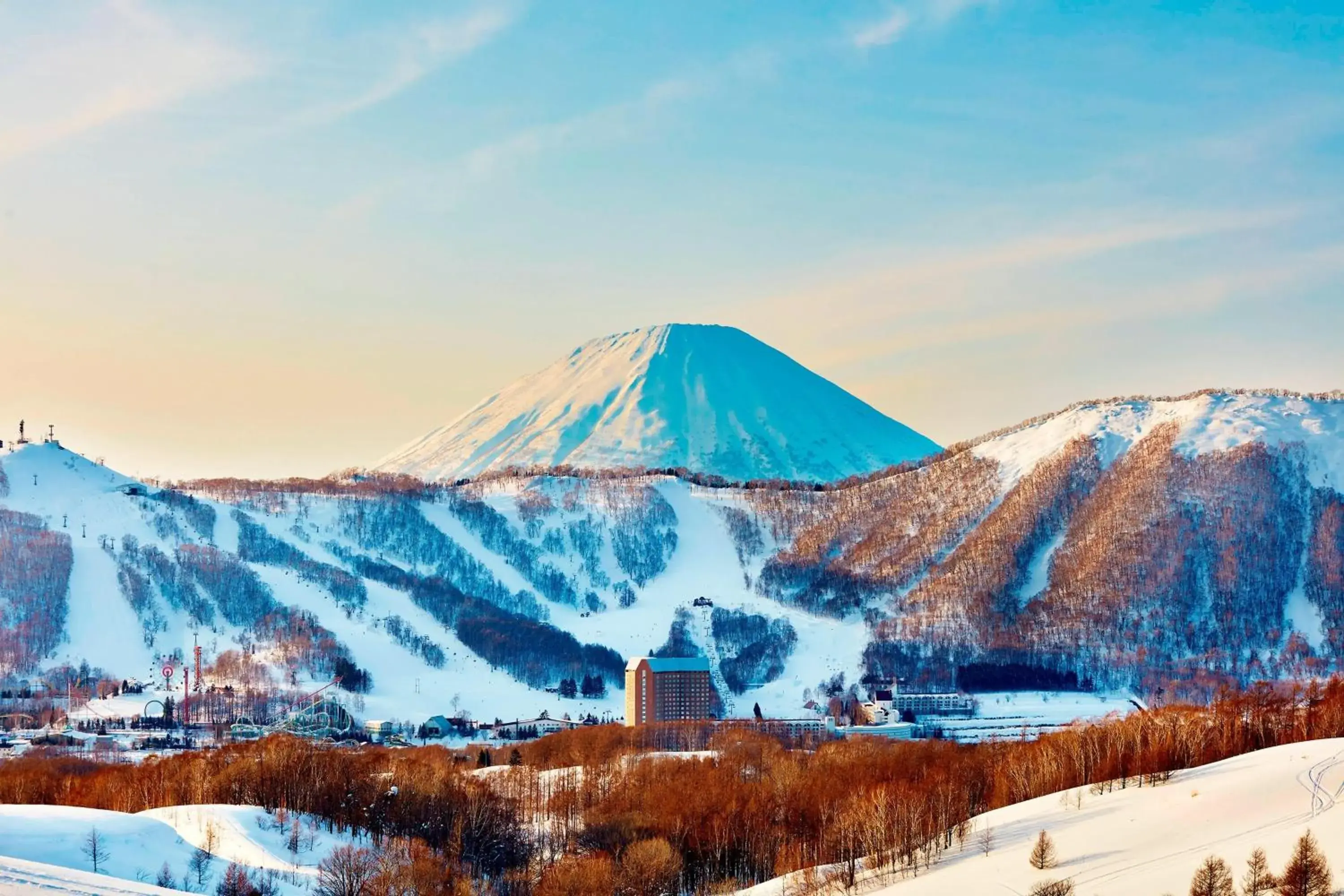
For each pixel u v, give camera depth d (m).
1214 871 199.00
